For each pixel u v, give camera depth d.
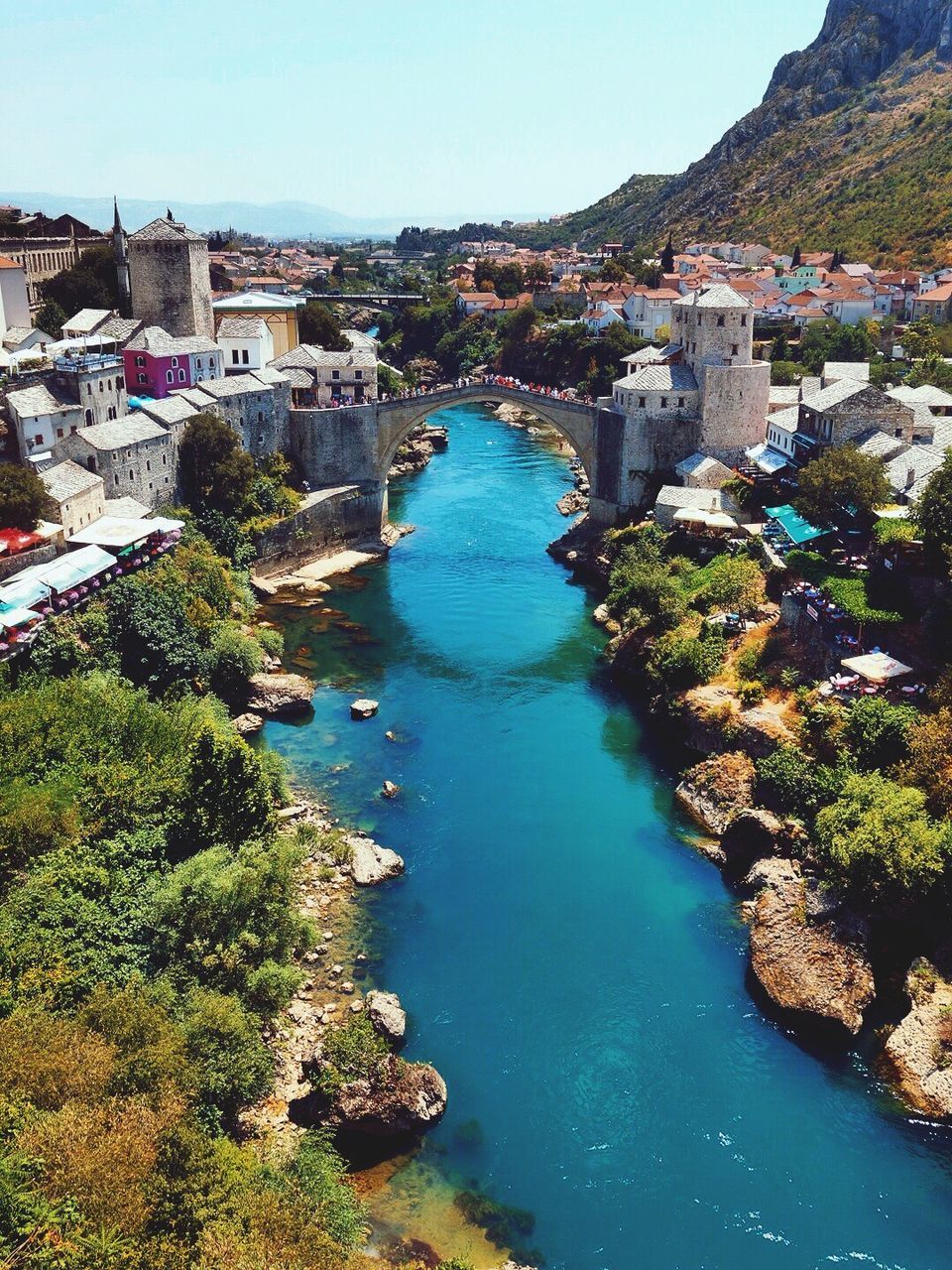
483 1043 47.75
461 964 52.81
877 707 61.12
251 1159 37.25
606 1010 49.88
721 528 95.88
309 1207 35.22
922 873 50.53
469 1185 40.75
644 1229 38.91
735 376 107.38
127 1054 37.06
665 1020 49.31
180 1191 32.12
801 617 75.00
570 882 59.81
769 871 57.09
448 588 107.88
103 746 58.28
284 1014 48.03
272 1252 30.47
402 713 80.19
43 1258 27.83
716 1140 42.88
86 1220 29.67
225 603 88.50
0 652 65.56
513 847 63.06
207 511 102.19
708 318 108.00
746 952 54.28
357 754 73.75
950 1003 47.25
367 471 121.38
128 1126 32.59
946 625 65.44
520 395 122.00
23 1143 31.05
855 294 190.88
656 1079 45.91
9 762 54.34
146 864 50.22
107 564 76.06
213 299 159.38
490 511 135.88
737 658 77.50
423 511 135.62
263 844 52.75
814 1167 41.66
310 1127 42.25
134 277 129.88
